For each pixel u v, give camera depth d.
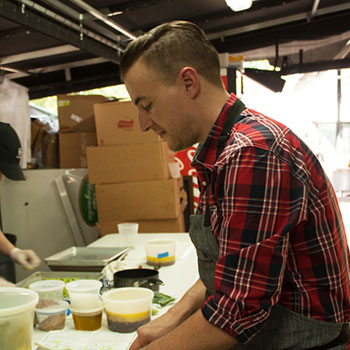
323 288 0.83
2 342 0.90
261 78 4.76
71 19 3.25
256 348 0.88
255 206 0.77
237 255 0.77
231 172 0.80
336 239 0.85
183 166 3.84
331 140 7.93
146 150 3.04
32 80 4.80
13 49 3.86
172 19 3.58
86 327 1.17
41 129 3.98
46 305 1.21
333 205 0.88
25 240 3.56
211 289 0.98
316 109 7.73
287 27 4.32
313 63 4.65
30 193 3.56
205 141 0.93
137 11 3.33
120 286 1.45
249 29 4.14
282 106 6.88
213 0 3.30
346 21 4.13
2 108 3.48
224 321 0.77
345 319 0.87
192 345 0.80
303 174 0.80
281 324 0.85
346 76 7.77
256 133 0.82
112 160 3.10
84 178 3.68
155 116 0.94
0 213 3.35
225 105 0.93
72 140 3.76
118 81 4.56
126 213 3.10
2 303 0.98
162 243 1.90
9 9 2.58
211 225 0.91
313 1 3.71
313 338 0.84
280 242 0.76
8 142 3.19
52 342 1.08
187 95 0.91
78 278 1.58
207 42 0.93
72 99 3.75
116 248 2.01
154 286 1.44
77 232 3.62
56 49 3.91
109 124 3.11
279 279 0.77
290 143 0.83
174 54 0.89
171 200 3.02
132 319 1.15
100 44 3.70
